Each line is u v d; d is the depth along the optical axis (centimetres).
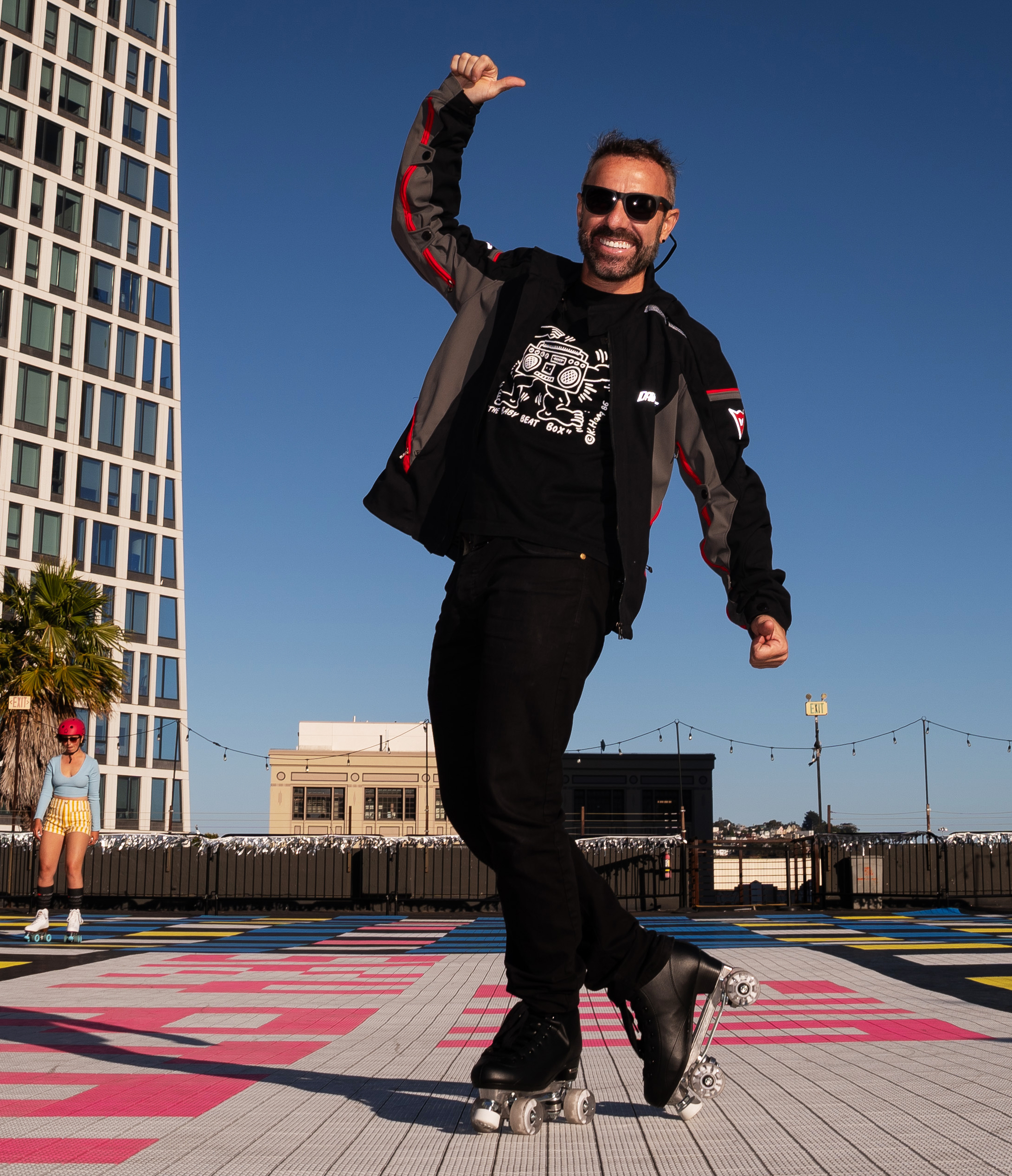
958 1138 220
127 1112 249
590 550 226
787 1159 201
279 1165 198
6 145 5006
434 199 266
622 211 241
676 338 247
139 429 5419
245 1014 461
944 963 715
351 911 1502
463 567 231
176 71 5797
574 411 235
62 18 5281
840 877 1608
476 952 845
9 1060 331
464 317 253
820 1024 431
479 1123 222
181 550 5531
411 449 245
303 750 6309
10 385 4912
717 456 245
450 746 240
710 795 5316
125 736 5153
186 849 1502
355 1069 315
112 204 5403
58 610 2184
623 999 240
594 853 1573
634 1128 231
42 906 893
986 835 1593
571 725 224
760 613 235
